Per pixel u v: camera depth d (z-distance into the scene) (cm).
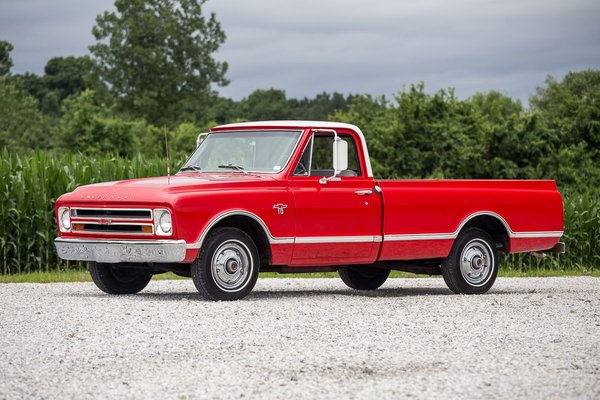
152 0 10812
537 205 1647
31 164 2175
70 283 1684
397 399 738
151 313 1195
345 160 1356
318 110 14675
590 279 2056
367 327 1108
